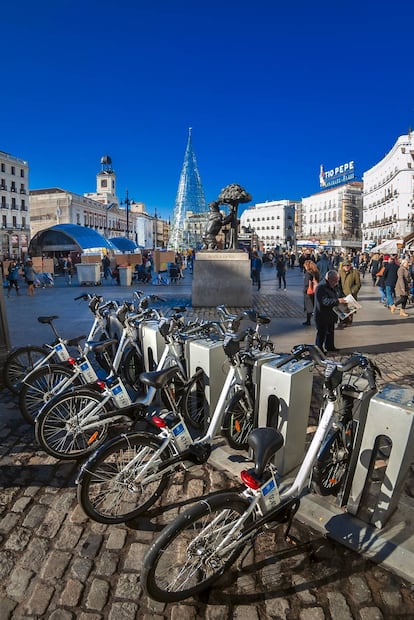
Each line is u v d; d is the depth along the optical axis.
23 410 4.19
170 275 22.78
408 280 10.44
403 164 59.94
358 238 89.62
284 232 114.88
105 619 2.12
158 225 137.12
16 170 67.94
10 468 3.48
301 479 2.47
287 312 11.56
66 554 2.54
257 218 121.94
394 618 2.11
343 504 2.81
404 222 60.28
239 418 3.48
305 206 102.69
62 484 3.26
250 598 2.23
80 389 3.55
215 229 12.77
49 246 40.16
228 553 2.26
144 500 2.91
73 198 80.69
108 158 114.69
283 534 2.67
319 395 4.84
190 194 53.97
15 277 17.19
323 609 2.17
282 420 3.07
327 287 6.59
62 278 28.88
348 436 2.84
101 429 3.65
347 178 92.44
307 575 2.37
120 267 22.16
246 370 3.46
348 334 8.21
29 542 2.64
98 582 2.34
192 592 2.22
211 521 2.20
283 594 2.26
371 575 2.37
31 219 81.50
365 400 2.67
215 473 3.34
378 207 71.06
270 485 2.26
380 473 3.22
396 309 11.74
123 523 2.80
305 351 2.91
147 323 4.82
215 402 3.68
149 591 2.07
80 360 4.15
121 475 2.64
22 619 2.12
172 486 3.19
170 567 2.32
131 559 2.50
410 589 2.28
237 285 12.46
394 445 2.52
